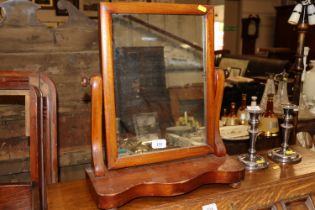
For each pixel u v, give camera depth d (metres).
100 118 0.79
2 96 1.00
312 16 1.27
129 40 0.80
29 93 0.83
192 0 1.21
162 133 0.86
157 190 0.77
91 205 0.78
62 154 1.11
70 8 1.09
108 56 0.76
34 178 0.85
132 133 0.83
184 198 0.81
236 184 0.86
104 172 0.79
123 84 0.81
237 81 2.53
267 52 5.02
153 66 0.85
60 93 1.11
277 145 1.36
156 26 0.83
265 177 0.93
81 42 1.11
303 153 1.13
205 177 0.82
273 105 1.47
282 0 6.30
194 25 0.87
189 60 0.89
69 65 1.11
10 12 1.01
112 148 0.79
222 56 4.49
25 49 1.04
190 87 0.90
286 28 5.53
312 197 0.95
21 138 1.01
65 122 1.12
